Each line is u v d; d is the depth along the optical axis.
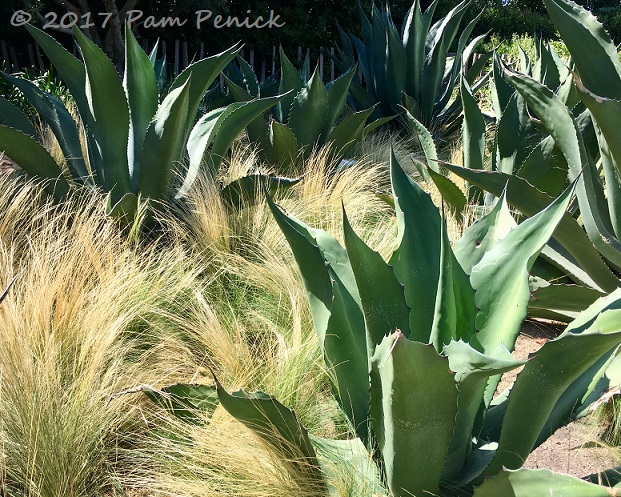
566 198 1.88
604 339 1.56
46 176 3.87
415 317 2.11
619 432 2.46
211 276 3.64
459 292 1.89
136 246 3.53
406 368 1.55
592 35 2.73
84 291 3.05
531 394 1.74
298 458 2.07
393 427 1.71
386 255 3.56
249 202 4.17
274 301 3.41
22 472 2.22
